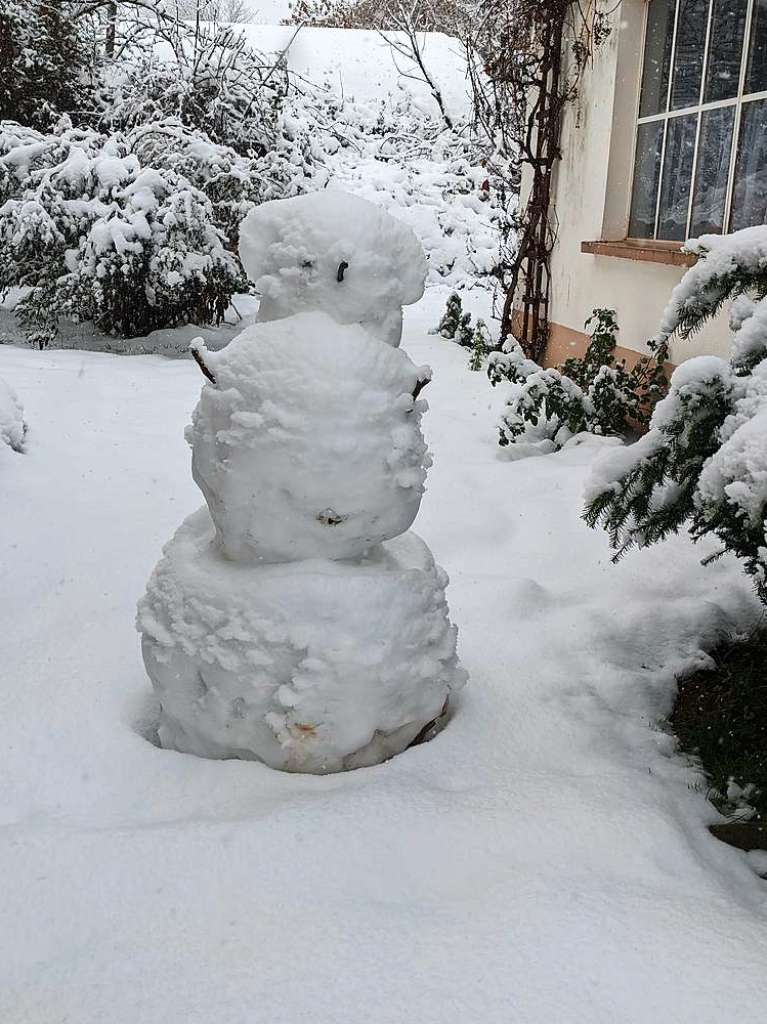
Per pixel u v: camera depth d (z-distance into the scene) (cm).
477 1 1368
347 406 234
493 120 1577
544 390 567
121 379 745
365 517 242
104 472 518
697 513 295
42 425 589
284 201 255
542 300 796
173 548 268
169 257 884
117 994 177
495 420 655
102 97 1239
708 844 233
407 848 216
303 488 235
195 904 201
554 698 295
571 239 739
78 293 902
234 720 243
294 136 1285
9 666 306
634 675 307
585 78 706
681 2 591
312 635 234
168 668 250
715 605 352
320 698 235
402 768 247
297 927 191
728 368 283
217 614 242
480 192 1612
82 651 315
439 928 190
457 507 478
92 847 214
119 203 905
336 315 245
